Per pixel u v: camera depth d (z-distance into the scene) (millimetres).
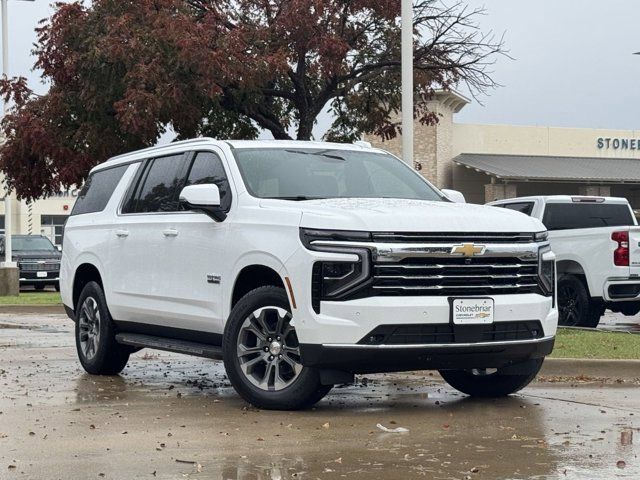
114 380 10438
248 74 17703
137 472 6094
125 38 17375
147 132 17625
